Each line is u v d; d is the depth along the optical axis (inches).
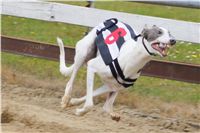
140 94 475.5
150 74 452.1
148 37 338.6
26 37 602.5
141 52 344.5
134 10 722.8
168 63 445.1
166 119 430.9
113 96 380.5
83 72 517.3
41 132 377.1
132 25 465.4
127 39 362.9
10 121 398.3
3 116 398.9
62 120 412.8
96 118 428.1
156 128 414.9
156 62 449.1
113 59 359.3
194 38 447.2
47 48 497.4
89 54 389.1
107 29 376.2
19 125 389.7
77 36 610.9
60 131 383.9
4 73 517.7
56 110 445.1
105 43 368.5
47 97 476.4
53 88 494.6
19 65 541.6
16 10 524.4
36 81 504.4
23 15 521.0
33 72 527.2
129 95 467.8
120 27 372.8
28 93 482.9
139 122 424.5
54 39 598.2
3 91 485.4
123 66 356.2
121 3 765.9
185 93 477.7
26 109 430.3
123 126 414.3
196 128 417.7
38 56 502.0
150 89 485.4
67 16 497.4
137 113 442.0
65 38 600.7
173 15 714.2
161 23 455.8
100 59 366.9
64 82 502.6
